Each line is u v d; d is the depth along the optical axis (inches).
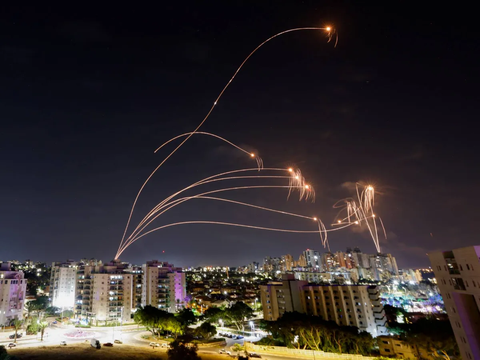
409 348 2942.9
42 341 3846.0
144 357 2669.8
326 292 4453.7
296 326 3262.8
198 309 7204.7
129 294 5959.6
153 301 6387.8
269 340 3641.7
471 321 2044.8
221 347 3708.2
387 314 4985.2
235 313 5054.1
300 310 4606.3
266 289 5147.6
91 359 2564.0
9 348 3181.6
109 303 5674.2
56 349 3046.3
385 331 4131.4
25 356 2613.2
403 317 5403.5
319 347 3277.6
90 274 6112.2
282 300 4805.6
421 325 3127.5
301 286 4736.7
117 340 3737.7
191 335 4352.9
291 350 3166.8
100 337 4261.8
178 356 1818.4
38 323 4389.8
